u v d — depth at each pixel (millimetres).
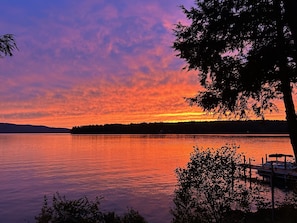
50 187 41938
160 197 33750
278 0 7902
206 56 8891
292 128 8359
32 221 25453
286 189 31531
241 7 8367
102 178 49250
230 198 9117
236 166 9281
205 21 8812
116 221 8625
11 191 39188
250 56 8102
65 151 113438
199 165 9305
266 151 92750
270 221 14734
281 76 7887
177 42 9266
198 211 9219
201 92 9508
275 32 8047
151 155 94188
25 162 75438
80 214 7891
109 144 162875
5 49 5770
